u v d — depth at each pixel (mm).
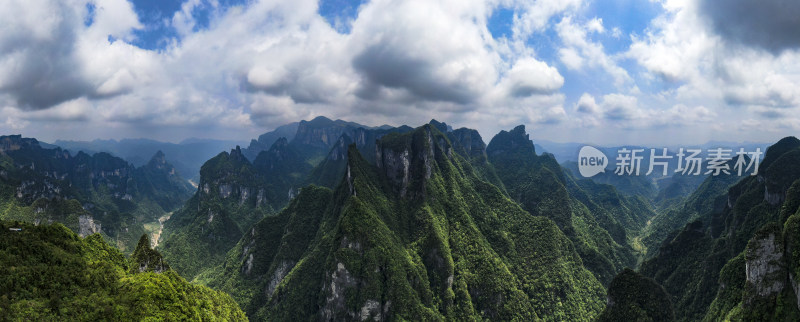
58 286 66188
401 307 135000
